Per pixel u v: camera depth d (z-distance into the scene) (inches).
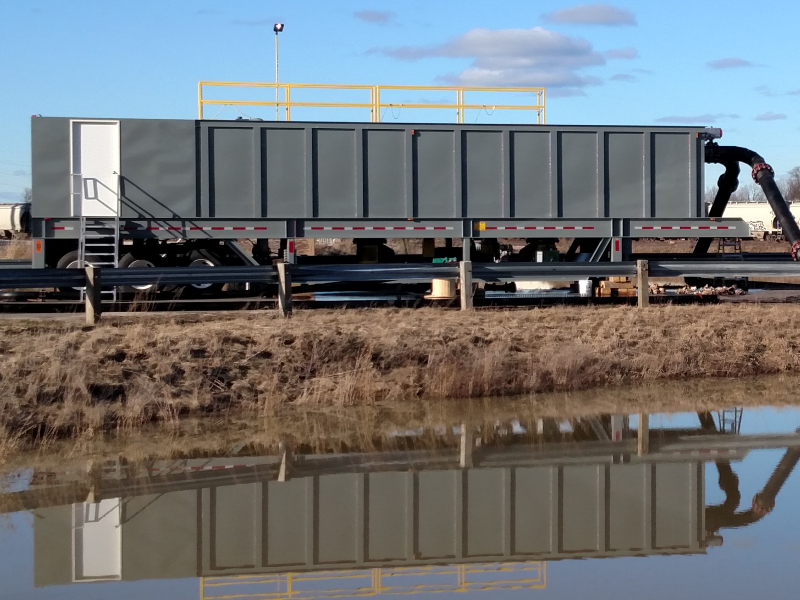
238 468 387.9
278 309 657.0
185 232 772.6
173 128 768.9
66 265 764.6
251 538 308.3
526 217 811.4
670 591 249.6
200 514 330.6
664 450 416.2
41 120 755.4
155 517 326.3
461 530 315.0
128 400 456.1
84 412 438.6
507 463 396.2
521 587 259.6
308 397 500.4
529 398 522.9
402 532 314.0
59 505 337.7
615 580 262.1
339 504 342.6
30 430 422.3
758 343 622.8
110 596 256.7
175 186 770.2
